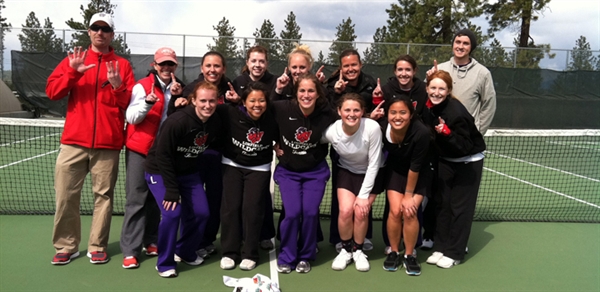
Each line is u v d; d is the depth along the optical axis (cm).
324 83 463
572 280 394
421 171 398
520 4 1930
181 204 389
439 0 1997
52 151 1009
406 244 404
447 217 423
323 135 389
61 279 367
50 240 453
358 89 439
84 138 377
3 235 463
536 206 659
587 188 790
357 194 410
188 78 1519
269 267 404
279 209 583
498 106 1619
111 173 394
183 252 395
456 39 452
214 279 375
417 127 372
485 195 726
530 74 1609
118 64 370
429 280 387
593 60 1617
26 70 1473
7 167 836
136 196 389
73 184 387
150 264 401
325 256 435
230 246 396
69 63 361
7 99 1380
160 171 359
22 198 619
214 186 420
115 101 378
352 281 380
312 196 388
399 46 1560
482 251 459
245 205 388
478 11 1962
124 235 394
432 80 385
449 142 378
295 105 377
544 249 468
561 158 1118
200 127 362
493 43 2073
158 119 391
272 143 391
